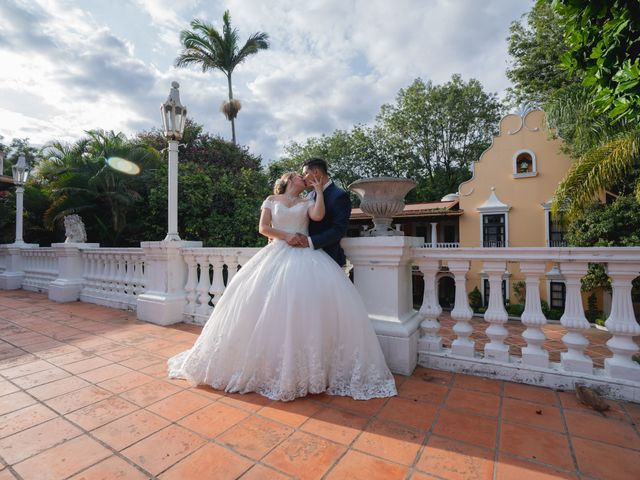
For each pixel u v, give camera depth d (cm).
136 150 1004
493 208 1595
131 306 549
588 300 1348
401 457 180
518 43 1677
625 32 197
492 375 282
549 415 221
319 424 212
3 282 846
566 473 166
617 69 209
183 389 262
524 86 1688
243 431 204
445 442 193
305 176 284
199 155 1569
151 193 944
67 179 929
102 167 941
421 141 2641
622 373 243
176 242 470
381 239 301
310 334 246
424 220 1798
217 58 1927
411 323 307
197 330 430
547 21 1514
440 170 2655
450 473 167
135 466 173
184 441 194
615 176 767
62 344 374
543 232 1520
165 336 404
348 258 323
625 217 1111
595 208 1183
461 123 2512
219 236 982
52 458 179
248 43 1942
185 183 986
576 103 845
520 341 646
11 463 175
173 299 461
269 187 1268
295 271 257
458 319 304
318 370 244
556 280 1423
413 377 285
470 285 1619
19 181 882
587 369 257
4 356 336
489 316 289
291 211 282
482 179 1638
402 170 2720
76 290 654
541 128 1491
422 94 2550
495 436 198
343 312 257
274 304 252
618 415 220
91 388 264
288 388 238
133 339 392
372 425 211
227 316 267
